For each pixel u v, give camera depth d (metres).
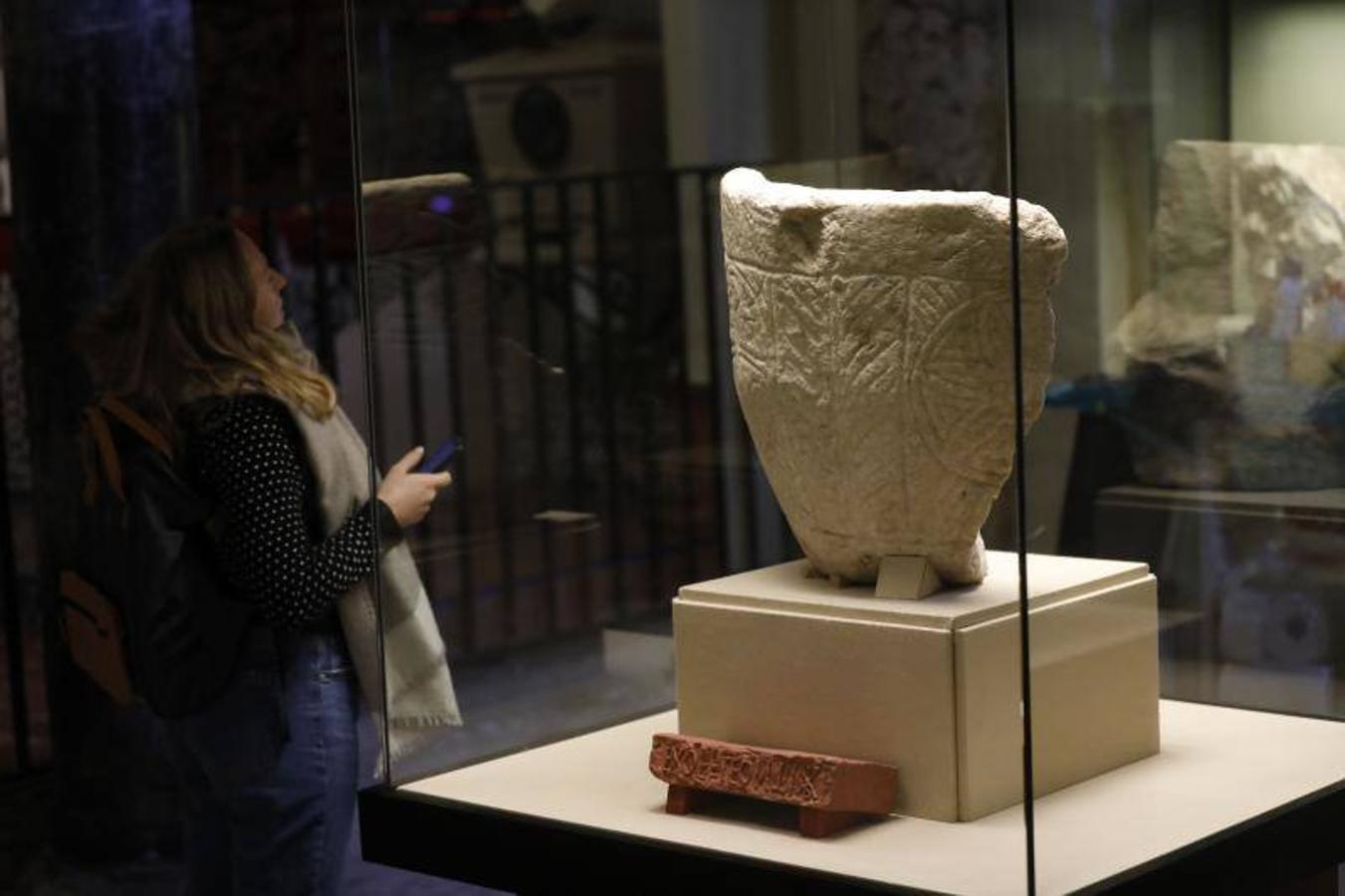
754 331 2.58
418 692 2.75
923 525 2.44
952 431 2.37
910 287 2.37
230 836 3.20
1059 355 2.26
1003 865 2.20
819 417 2.48
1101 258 2.28
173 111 4.45
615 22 3.48
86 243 4.40
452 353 3.02
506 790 2.61
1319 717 2.59
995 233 2.29
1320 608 2.52
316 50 6.62
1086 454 2.29
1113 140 2.25
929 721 2.36
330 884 3.09
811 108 3.42
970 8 3.04
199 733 3.06
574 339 3.29
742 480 3.35
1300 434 2.45
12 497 7.52
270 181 6.67
